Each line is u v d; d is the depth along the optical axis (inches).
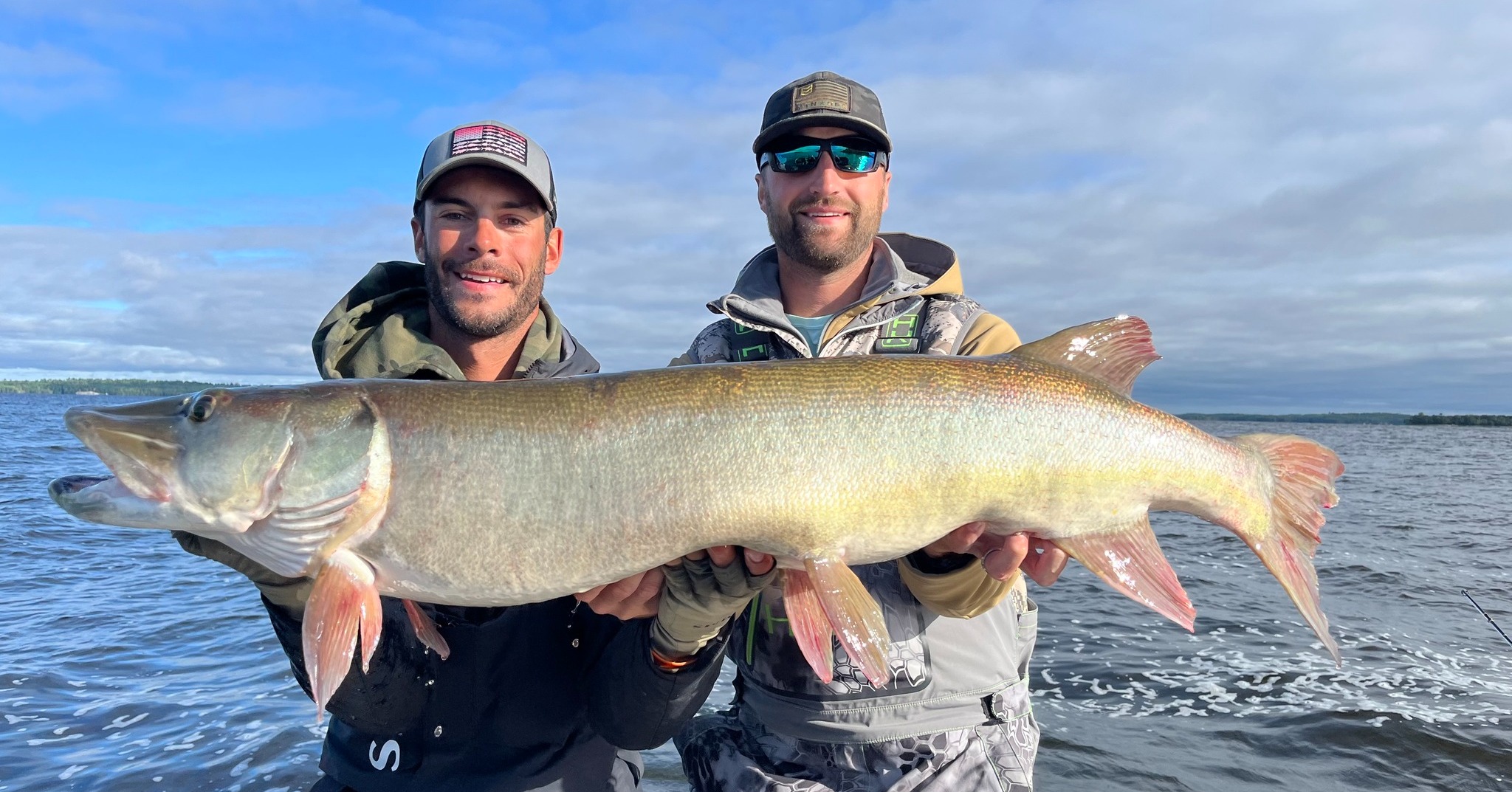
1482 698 71.6
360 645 36.6
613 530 34.3
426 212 42.3
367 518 34.9
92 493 35.5
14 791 54.9
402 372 41.1
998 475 35.6
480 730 40.0
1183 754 61.3
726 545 34.8
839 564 35.1
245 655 81.7
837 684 42.1
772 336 47.6
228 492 34.9
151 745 61.6
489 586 34.9
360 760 40.4
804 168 46.9
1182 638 89.9
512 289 42.8
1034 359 37.7
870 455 34.8
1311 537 40.6
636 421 34.7
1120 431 37.2
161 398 36.8
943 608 39.7
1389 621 97.7
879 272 48.6
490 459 34.6
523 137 43.2
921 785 40.9
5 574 118.0
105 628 90.6
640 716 38.1
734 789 43.4
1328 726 65.6
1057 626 95.0
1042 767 59.4
